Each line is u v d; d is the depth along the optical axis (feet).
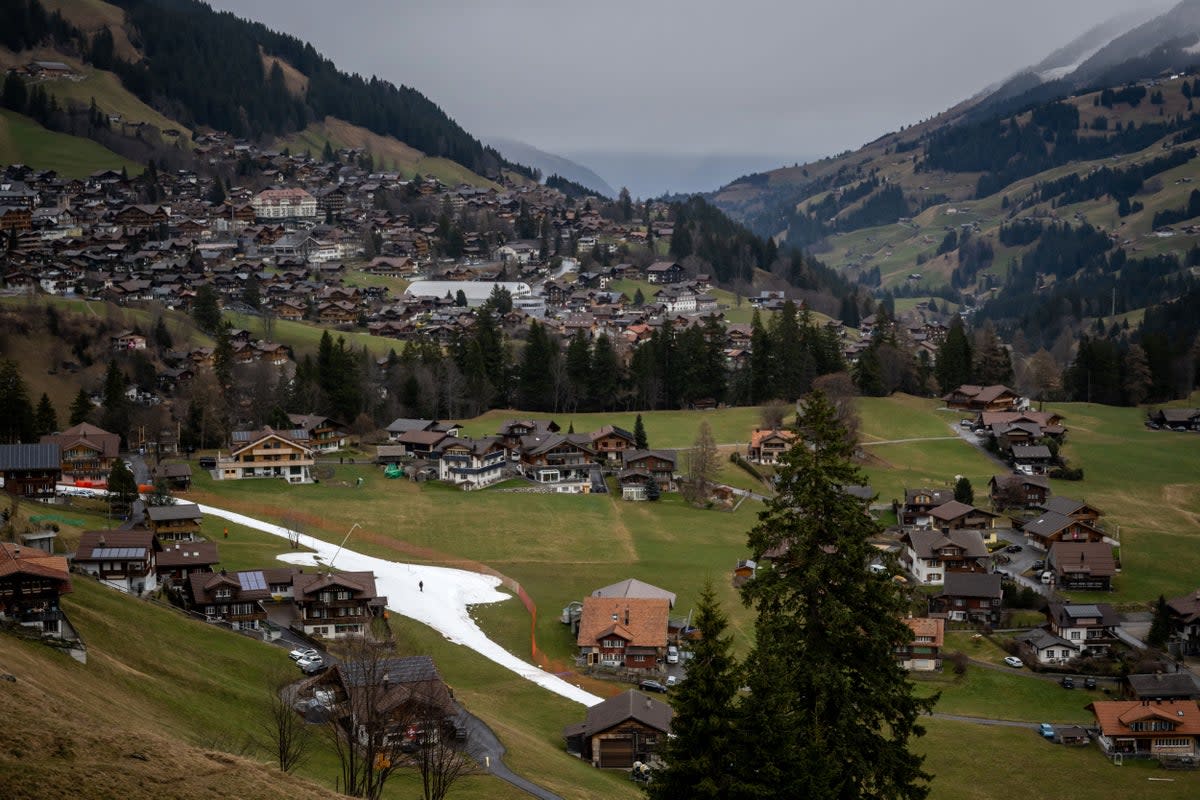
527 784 217.77
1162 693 316.19
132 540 322.14
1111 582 428.97
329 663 289.74
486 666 324.39
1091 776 282.56
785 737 126.41
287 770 184.24
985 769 283.79
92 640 225.15
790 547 125.39
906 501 495.00
